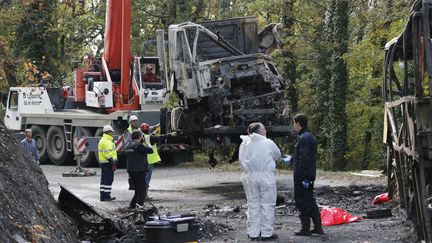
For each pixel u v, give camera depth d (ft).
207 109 90.07
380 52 143.74
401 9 135.95
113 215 57.98
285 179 103.24
